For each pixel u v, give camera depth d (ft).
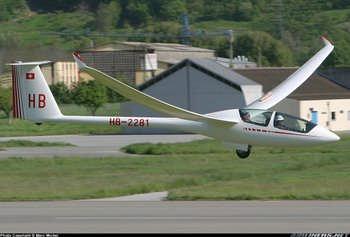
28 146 458.09
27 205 201.98
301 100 619.67
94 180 266.77
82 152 406.82
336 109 642.63
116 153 397.19
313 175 264.11
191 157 358.43
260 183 240.94
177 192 221.66
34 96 322.75
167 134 604.49
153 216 175.83
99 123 321.32
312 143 301.02
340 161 322.75
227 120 303.07
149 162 334.85
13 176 284.20
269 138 303.07
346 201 203.82
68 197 220.84
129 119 319.68
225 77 631.15
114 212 183.83
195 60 646.74
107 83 281.54
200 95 643.86
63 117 322.14
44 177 280.51
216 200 209.46
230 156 360.69
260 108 322.14
